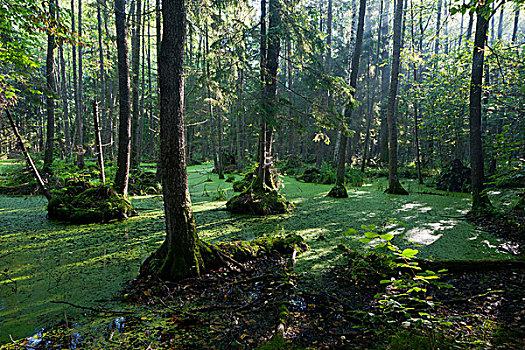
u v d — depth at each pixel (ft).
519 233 19.57
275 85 28.99
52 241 19.89
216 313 11.10
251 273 14.75
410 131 63.57
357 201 34.65
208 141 104.47
